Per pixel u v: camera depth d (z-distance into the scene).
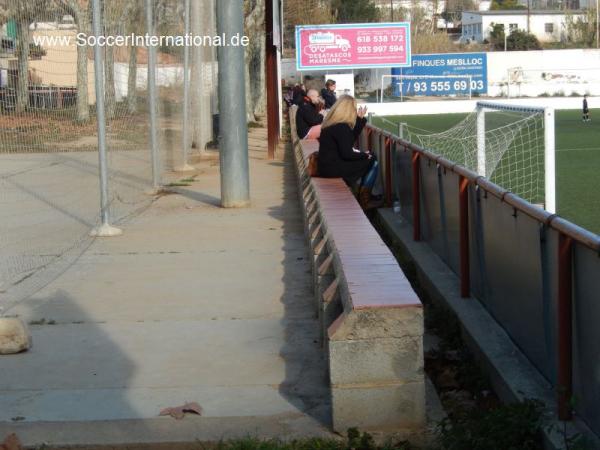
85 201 12.88
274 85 23.66
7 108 12.24
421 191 9.80
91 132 13.36
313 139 16.41
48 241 10.15
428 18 113.44
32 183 14.51
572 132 31.16
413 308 4.64
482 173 10.78
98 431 4.85
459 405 5.32
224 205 12.72
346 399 4.70
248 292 7.83
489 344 6.01
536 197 14.03
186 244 10.05
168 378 5.70
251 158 21.75
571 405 4.36
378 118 35.69
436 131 31.12
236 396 5.35
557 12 103.06
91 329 6.80
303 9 51.91
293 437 4.73
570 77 58.66
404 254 9.67
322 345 6.07
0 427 4.92
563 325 4.72
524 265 5.66
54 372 5.84
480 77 57.09
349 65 47.00
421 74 56.56
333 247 6.27
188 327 6.81
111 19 13.19
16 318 6.27
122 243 10.13
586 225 12.21
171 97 17.80
